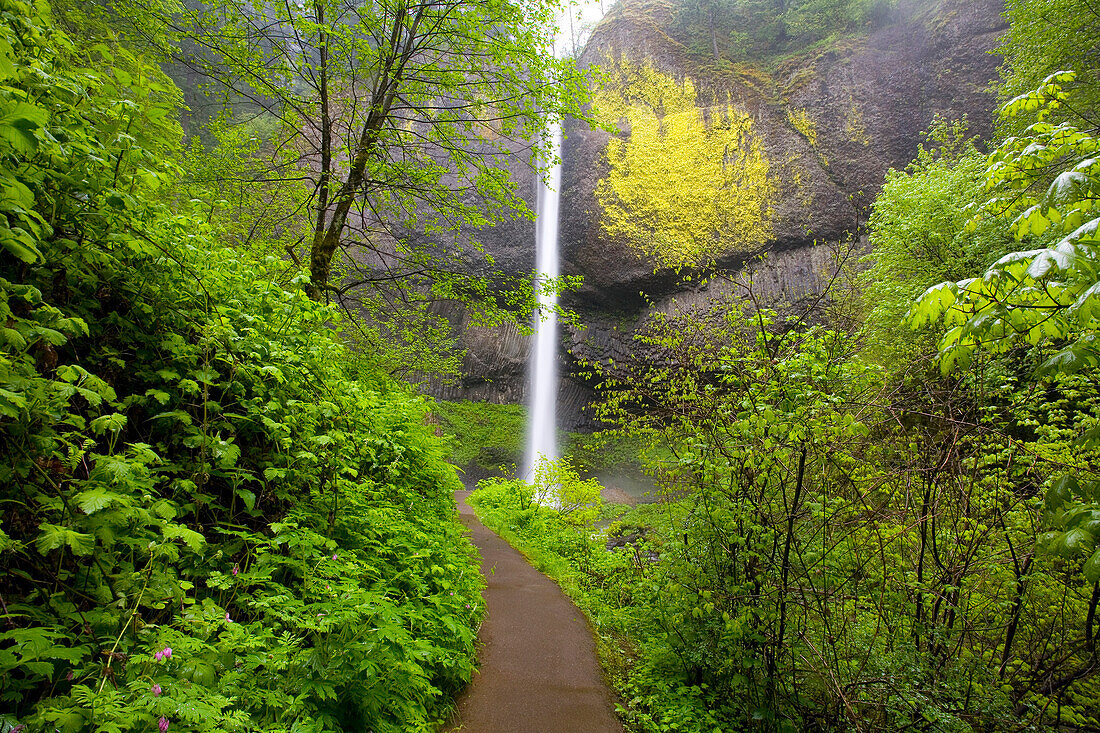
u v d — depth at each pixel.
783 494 3.44
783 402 3.33
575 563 8.64
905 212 10.46
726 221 22.36
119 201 2.42
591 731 3.56
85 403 2.42
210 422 2.81
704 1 26.59
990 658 3.92
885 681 3.15
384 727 2.59
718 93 23.50
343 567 2.82
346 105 7.07
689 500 4.03
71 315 2.37
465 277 7.99
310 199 7.10
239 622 2.49
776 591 3.45
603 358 26.61
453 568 4.67
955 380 3.44
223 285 3.29
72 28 5.41
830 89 21.66
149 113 2.61
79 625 1.83
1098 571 1.54
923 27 20.95
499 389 28.59
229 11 6.18
